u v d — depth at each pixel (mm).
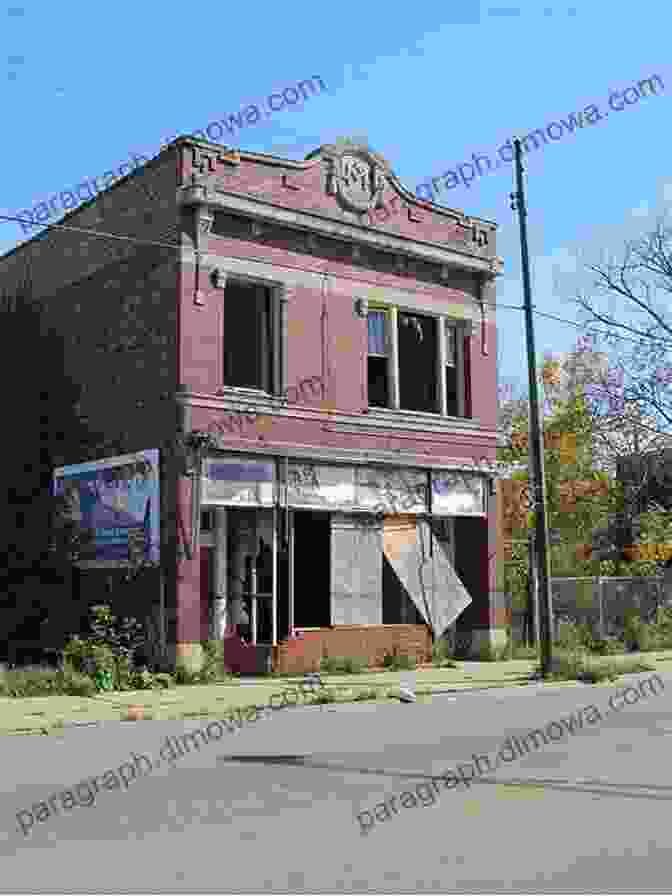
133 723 14914
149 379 20891
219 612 21250
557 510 33750
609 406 33469
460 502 24625
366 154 23328
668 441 34469
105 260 22406
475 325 25469
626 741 12430
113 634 19312
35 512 22391
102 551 21406
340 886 6289
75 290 23266
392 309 23906
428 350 24969
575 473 33844
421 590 23688
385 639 22781
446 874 6555
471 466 24797
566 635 26531
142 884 6352
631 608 28922
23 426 22703
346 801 8945
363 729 13922
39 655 21406
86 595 21812
